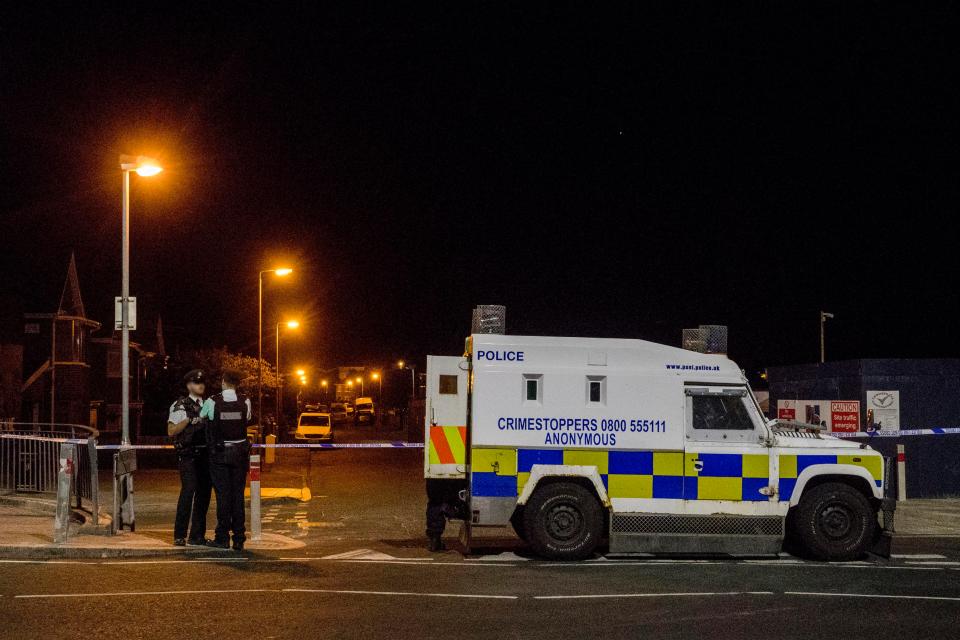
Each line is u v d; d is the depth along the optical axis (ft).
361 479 87.20
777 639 23.48
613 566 34.76
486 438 36.73
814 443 37.76
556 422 36.91
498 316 39.09
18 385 133.69
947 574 33.19
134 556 36.52
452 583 30.71
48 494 52.54
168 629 24.06
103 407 178.29
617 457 36.81
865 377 60.39
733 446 37.14
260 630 23.97
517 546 40.29
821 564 35.65
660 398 37.22
